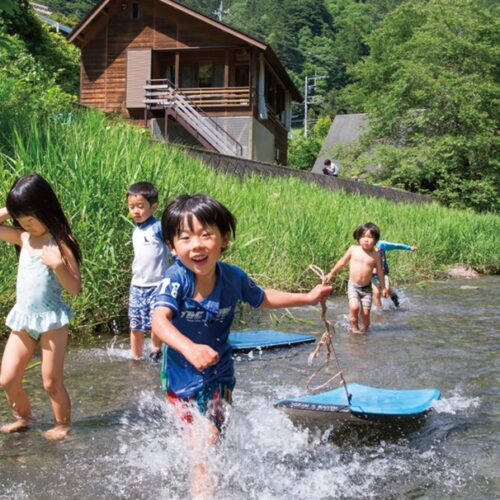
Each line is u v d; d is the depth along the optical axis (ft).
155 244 15.34
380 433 10.46
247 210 27.86
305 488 8.29
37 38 82.07
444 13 98.68
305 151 183.21
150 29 77.61
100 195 18.84
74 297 17.75
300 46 311.68
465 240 48.29
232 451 9.34
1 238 10.70
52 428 10.30
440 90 92.02
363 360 15.90
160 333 8.46
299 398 11.62
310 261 28.66
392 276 36.29
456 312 24.85
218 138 73.26
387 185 92.63
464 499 8.06
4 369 10.32
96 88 79.41
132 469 8.71
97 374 13.82
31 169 18.29
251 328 20.62
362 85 115.44
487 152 92.17
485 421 11.14
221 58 77.97
